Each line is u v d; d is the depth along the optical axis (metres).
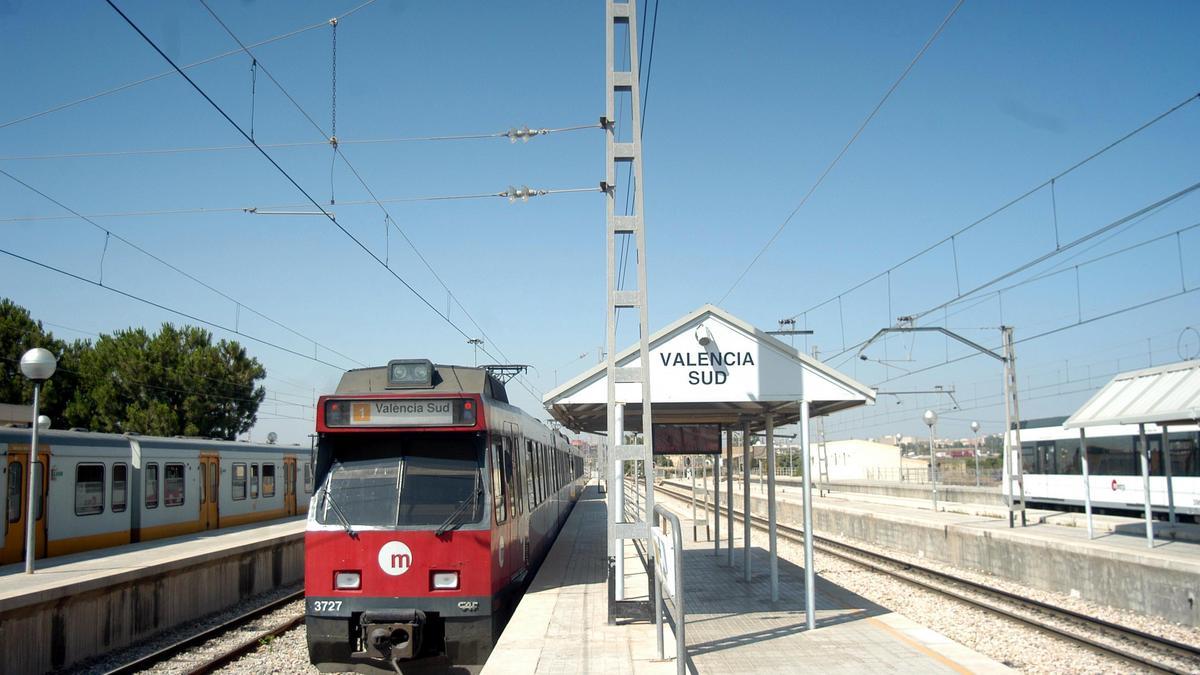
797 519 34.78
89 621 11.62
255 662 11.25
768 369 10.92
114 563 16.56
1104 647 11.01
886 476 72.19
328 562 10.38
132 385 42.81
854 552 24.16
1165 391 17.58
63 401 41.22
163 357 44.00
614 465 10.86
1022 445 34.38
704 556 18.91
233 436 47.19
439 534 10.40
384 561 10.34
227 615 15.02
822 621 11.16
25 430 17.58
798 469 77.62
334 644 10.28
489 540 10.48
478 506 10.62
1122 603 14.95
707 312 10.99
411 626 10.08
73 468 18.95
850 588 16.97
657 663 8.85
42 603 10.66
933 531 22.95
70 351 41.84
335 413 10.82
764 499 40.09
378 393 10.94
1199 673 9.72
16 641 10.21
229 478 26.53
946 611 14.38
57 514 18.30
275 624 13.98
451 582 10.34
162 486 22.58
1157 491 26.45
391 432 10.91
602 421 15.91
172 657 11.67
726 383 10.92
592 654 9.23
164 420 42.41
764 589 14.03
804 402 10.85
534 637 10.03
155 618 13.24
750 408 12.88
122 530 20.61
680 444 16.33
